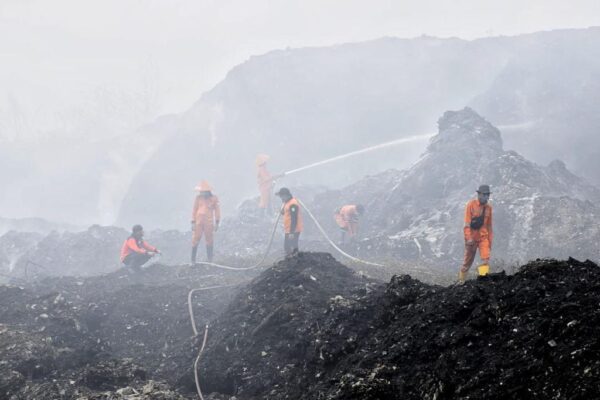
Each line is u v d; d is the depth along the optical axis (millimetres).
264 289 12438
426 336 7301
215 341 11391
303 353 9680
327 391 7359
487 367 6164
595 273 7078
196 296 15766
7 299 14477
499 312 6934
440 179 25047
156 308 15094
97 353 12109
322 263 13453
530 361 5910
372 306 9391
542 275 7328
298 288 11758
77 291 17562
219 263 19688
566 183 24734
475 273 15383
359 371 7238
